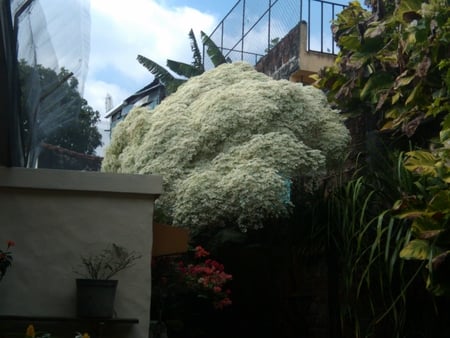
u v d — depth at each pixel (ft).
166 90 41.55
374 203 19.20
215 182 21.53
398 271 18.03
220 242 25.59
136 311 15.25
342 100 24.81
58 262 15.29
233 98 23.21
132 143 26.03
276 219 23.48
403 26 22.13
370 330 19.34
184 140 23.24
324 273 24.13
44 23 14.73
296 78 31.17
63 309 15.05
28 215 15.44
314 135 23.72
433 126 21.44
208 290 20.40
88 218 15.60
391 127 21.58
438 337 18.16
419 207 17.17
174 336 24.77
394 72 23.06
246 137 22.85
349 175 24.76
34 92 14.88
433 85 20.67
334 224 20.31
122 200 15.83
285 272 26.25
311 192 22.48
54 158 18.92
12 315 14.80
